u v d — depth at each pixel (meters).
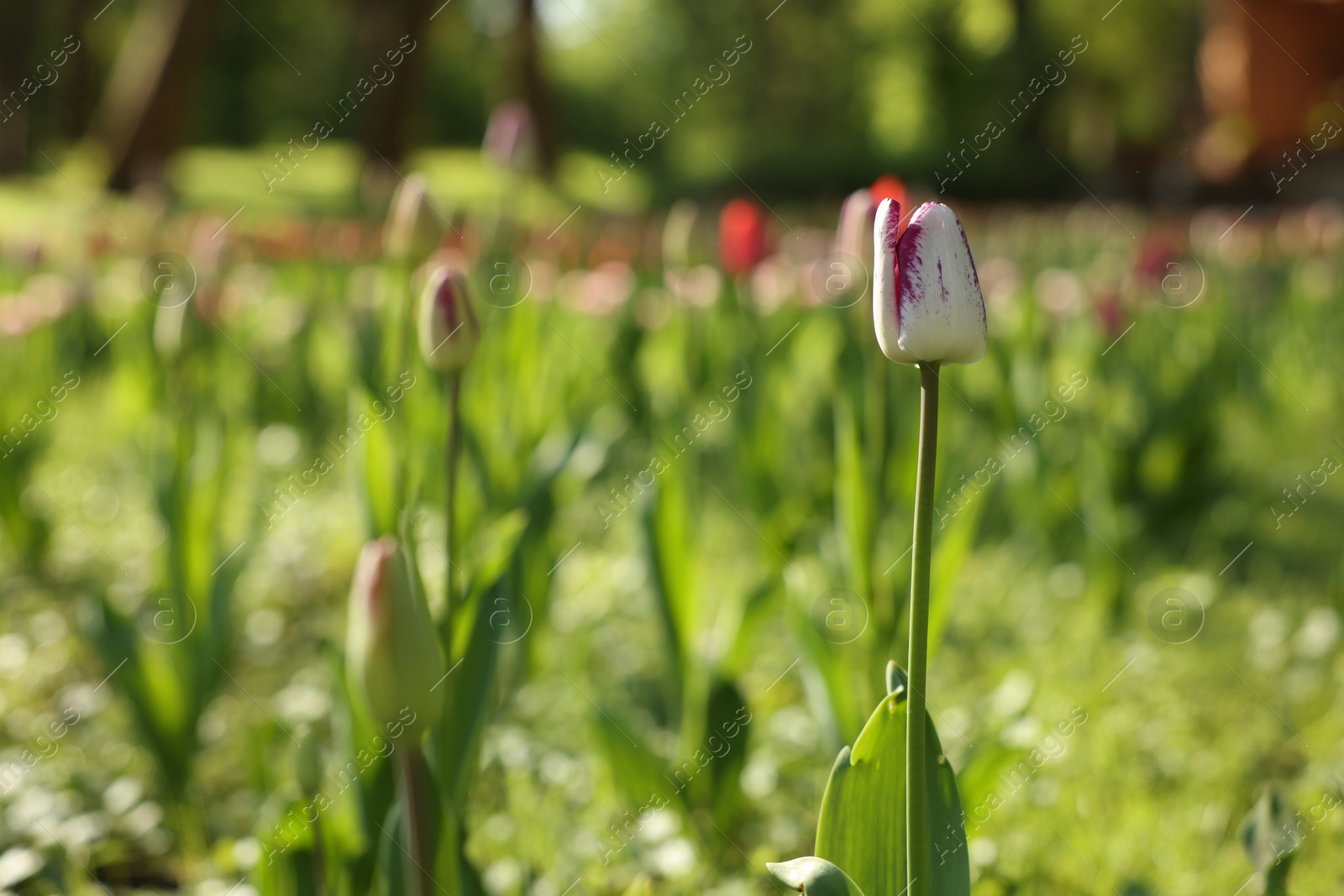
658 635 4.20
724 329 5.32
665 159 31.88
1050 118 30.09
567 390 5.21
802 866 1.34
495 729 3.35
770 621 4.25
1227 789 3.07
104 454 6.30
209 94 36.56
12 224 13.39
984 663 3.99
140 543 5.07
